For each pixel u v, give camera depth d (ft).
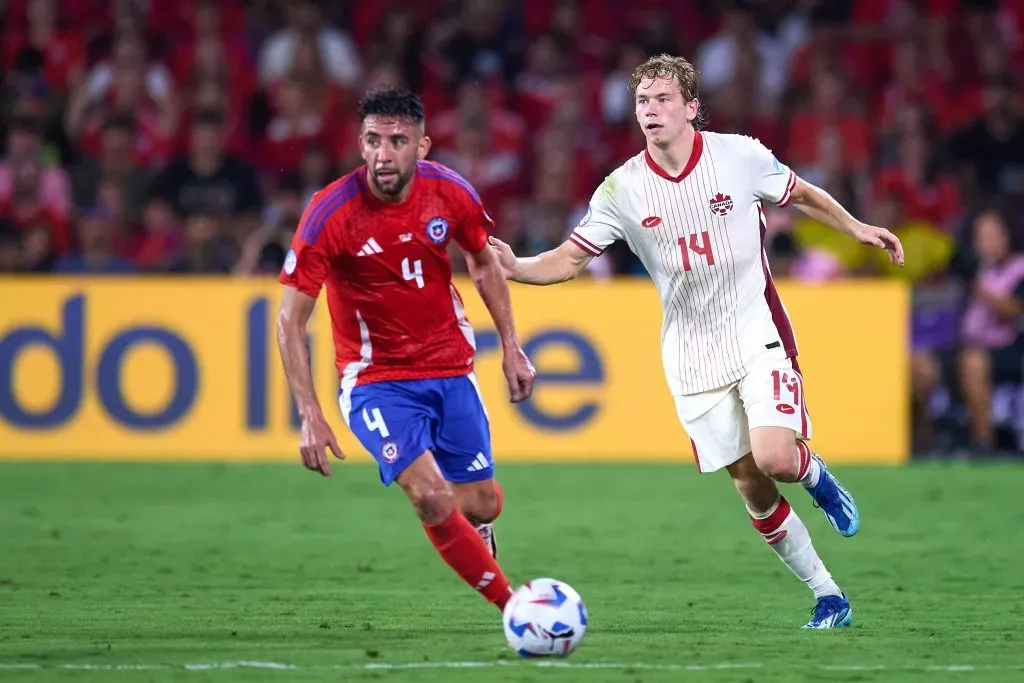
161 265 153.17
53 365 142.51
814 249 154.81
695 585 83.05
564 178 165.78
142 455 142.51
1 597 77.61
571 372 142.00
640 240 69.77
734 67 186.50
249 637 64.69
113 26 196.65
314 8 189.26
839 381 142.51
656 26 194.90
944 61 191.31
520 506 116.47
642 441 142.31
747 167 68.49
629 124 182.19
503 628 65.05
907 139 172.45
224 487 126.52
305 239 62.69
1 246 162.91
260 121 180.45
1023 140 175.83
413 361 65.62
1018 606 75.31
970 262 153.48
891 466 140.67
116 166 170.81
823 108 178.81
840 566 89.86
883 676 54.65
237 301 142.72
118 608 73.92
